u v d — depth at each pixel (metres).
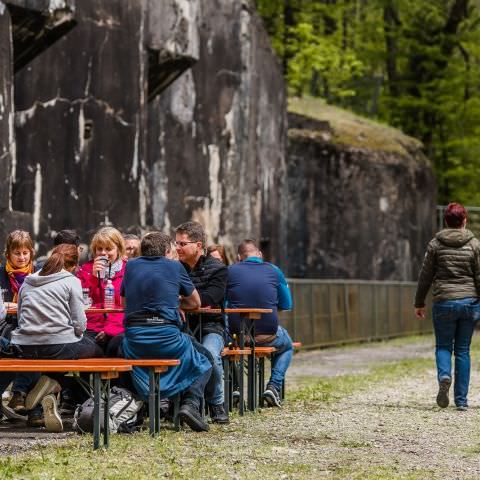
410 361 22.53
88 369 9.30
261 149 29.59
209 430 10.76
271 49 30.86
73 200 19.91
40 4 18.22
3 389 11.43
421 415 12.39
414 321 37.22
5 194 17.41
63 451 9.28
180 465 8.72
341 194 37.72
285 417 12.05
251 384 12.57
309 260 37.06
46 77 19.50
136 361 10.00
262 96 29.69
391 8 47.69
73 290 10.87
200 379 10.71
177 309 10.59
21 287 10.95
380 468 8.77
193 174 25.98
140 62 21.31
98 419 9.41
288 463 8.94
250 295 12.90
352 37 48.28
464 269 13.09
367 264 38.38
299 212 36.88
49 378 10.87
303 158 37.00
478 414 12.55
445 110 46.56
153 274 10.55
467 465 9.06
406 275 39.97
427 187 41.78
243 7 27.84
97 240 12.07
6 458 8.95
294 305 27.62
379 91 49.44
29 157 19.19
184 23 23.50
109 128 20.66
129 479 8.02
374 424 11.53
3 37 17.50
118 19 20.78
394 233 39.41
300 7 44.06
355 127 39.53
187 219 25.77
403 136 41.88
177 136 25.50
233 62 27.44
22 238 12.27
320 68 42.31
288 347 13.48
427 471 8.70
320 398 14.20
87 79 20.19
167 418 11.52
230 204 27.23
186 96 25.75
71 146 19.91
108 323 12.02
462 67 47.31
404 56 47.50
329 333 29.78
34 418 11.12
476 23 47.75
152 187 24.84
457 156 47.94
